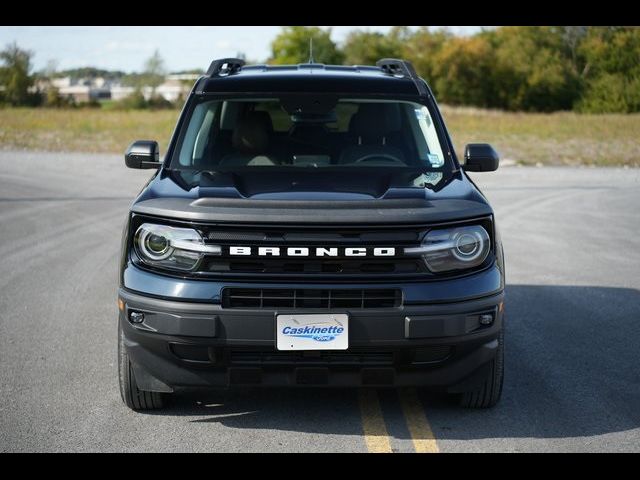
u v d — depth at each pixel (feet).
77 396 15.72
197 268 13.14
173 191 14.20
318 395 15.83
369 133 16.75
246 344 13.00
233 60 19.67
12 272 27.25
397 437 13.79
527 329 20.90
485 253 13.61
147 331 13.41
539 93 257.75
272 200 13.43
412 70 18.78
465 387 14.08
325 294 12.98
